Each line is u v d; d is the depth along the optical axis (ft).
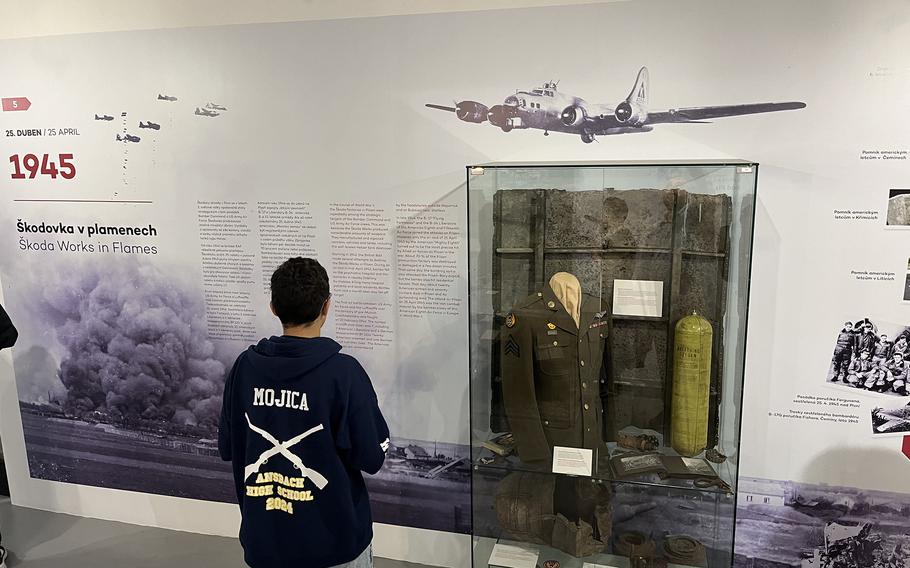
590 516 7.57
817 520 8.20
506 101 8.16
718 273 6.75
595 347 7.01
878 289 7.49
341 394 6.23
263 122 9.12
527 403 7.23
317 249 9.33
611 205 6.88
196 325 10.09
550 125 8.07
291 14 8.70
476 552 8.04
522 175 7.10
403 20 8.30
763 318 7.89
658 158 7.82
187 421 10.44
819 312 7.72
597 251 6.98
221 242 9.69
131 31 9.35
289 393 6.25
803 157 7.42
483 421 7.69
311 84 8.83
